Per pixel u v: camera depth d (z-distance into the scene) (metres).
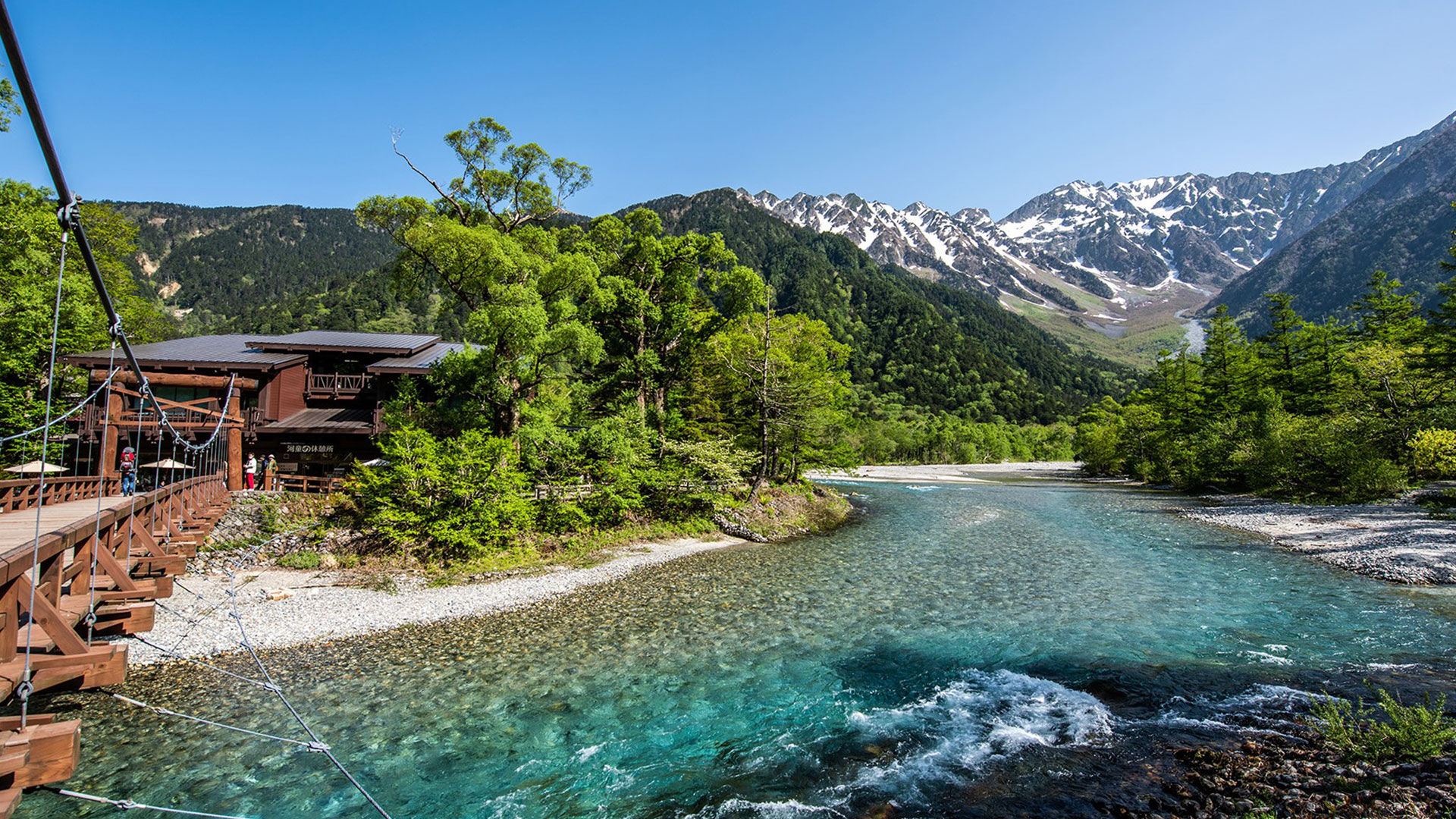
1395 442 37.75
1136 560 23.12
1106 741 9.41
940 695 11.50
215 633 15.08
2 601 7.45
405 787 8.87
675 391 37.31
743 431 37.88
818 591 19.33
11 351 27.17
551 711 11.21
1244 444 45.16
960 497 48.47
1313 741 8.80
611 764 9.42
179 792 8.70
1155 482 59.75
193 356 30.61
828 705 11.27
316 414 32.16
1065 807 7.70
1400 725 8.20
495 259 24.19
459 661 13.66
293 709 11.27
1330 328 54.75
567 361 27.08
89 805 8.38
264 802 8.49
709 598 18.55
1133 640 14.09
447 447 24.03
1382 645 13.20
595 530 26.88
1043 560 23.53
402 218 27.83
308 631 15.47
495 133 30.70
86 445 27.89
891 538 28.91
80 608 9.36
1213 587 18.72
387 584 19.53
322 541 22.27
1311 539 25.44
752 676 12.70
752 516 31.58
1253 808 7.27
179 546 16.16
